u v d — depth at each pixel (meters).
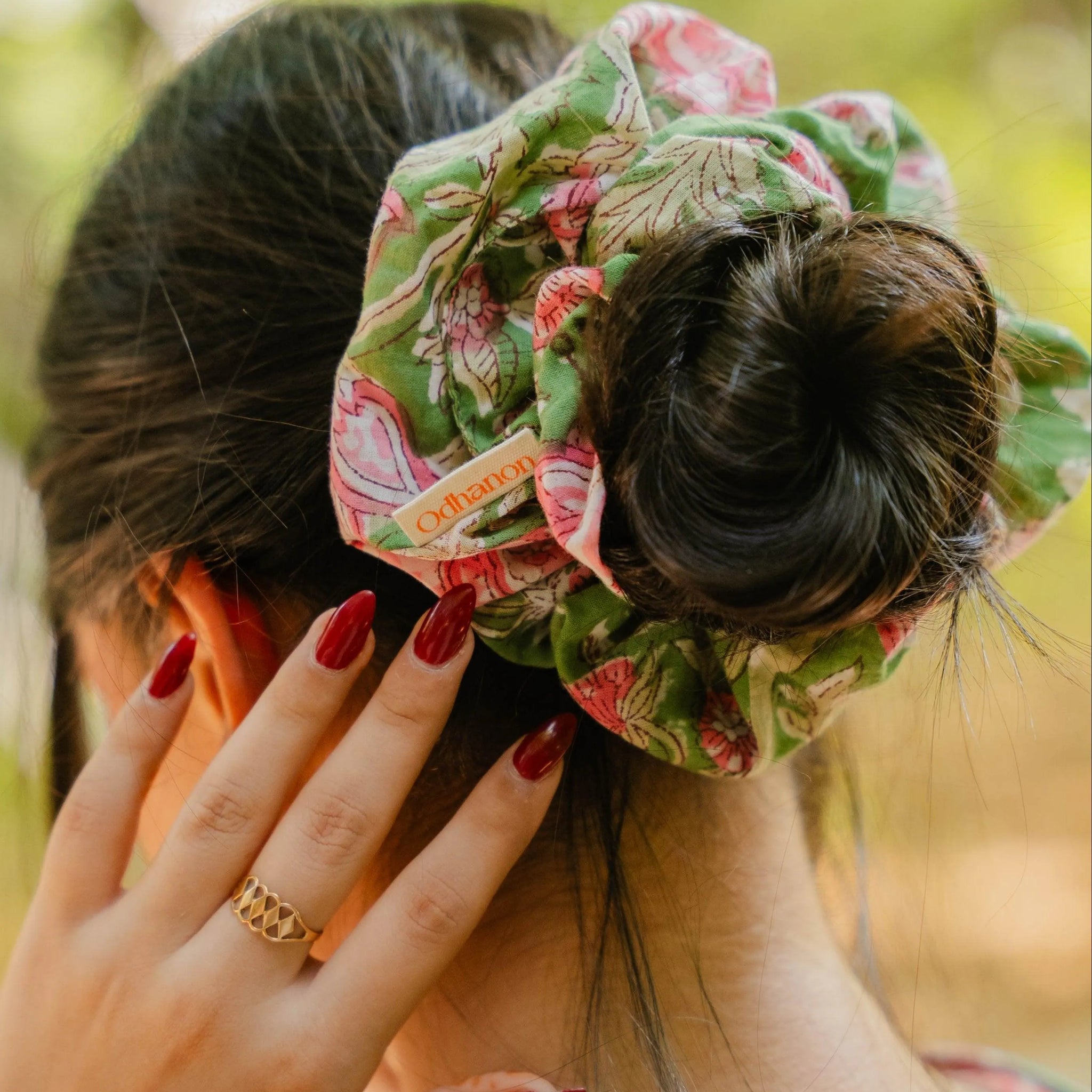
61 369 0.74
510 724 0.67
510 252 0.57
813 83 2.53
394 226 0.52
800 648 0.52
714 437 0.40
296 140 0.66
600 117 0.51
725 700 0.59
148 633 0.75
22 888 1.11
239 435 0.65
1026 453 0.66
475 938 0.66
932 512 0.41
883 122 0.62
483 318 0.56
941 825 1.52
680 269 0.44
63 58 1.87
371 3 0.76
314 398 0.63
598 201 0.52
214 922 0.63
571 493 0.48
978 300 0.45
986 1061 0.91
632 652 0.56
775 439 0.40
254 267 0.65
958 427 0.43
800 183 0.48
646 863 0.66
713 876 0.66
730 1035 0.65
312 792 0.62
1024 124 2.48
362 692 0.67
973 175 2.37
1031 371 0.68
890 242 0.45
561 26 0.92
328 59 0.68
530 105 0.52
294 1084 0.60
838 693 0.55
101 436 0.71
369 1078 0.61
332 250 0.64
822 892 0.83
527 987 0.65
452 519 0.52
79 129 1.85
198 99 0.70
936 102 2.51
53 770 0.90
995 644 0.62
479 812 0.62
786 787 0.71
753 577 0.40
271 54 0.69
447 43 0.73
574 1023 0.65
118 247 0.70
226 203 0.66
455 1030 0.67
